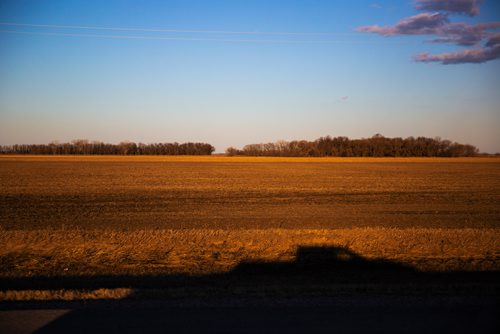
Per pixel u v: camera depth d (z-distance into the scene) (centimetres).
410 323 591
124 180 4831
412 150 15425
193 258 1291
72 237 1529
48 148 17338
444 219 2164
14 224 1947
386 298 710
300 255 1327
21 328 571
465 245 1444
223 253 1353
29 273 1098
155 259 1273
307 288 793
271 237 1541
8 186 4022
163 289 793
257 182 4669
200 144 18475
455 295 730
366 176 5775
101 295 731
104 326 579
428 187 4166
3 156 13538
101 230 1738
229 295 736
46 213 2342
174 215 2269
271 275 1092
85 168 7338
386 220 2120
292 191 3712
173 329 568
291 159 12725
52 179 4900
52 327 575
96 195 3316
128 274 1089
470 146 15700
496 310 646
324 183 4578
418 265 1193
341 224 1978
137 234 1581
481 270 1127
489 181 4966
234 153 18000
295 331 562
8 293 734
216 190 3769
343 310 646
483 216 2281
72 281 991
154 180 4866
